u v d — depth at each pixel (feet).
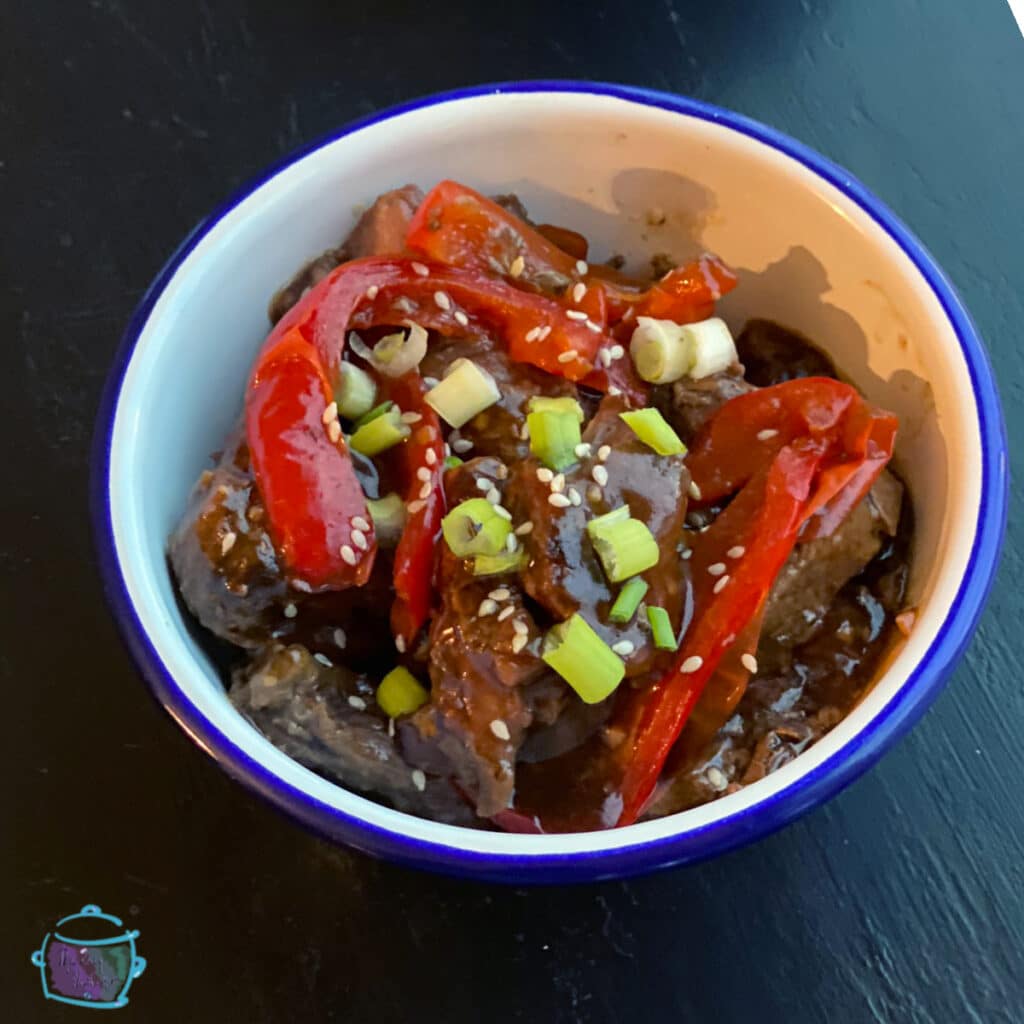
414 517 0.74
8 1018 0.76
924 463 0.76
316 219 0.81
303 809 0.64
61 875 0.79
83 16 1.07
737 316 0.88
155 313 0.75
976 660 0.84
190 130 1.02
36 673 0.85
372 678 0.77
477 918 0.78
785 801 0.63
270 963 0.77
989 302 0.94
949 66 1.03
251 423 0.74
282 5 1.06
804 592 0.76
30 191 1.00
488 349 0.79
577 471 0.73
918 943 0.77
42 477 0.91
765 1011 0.75
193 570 0.73
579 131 0.81
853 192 0.78
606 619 0.70
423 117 0.80
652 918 0.78
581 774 0.73
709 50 1.04
